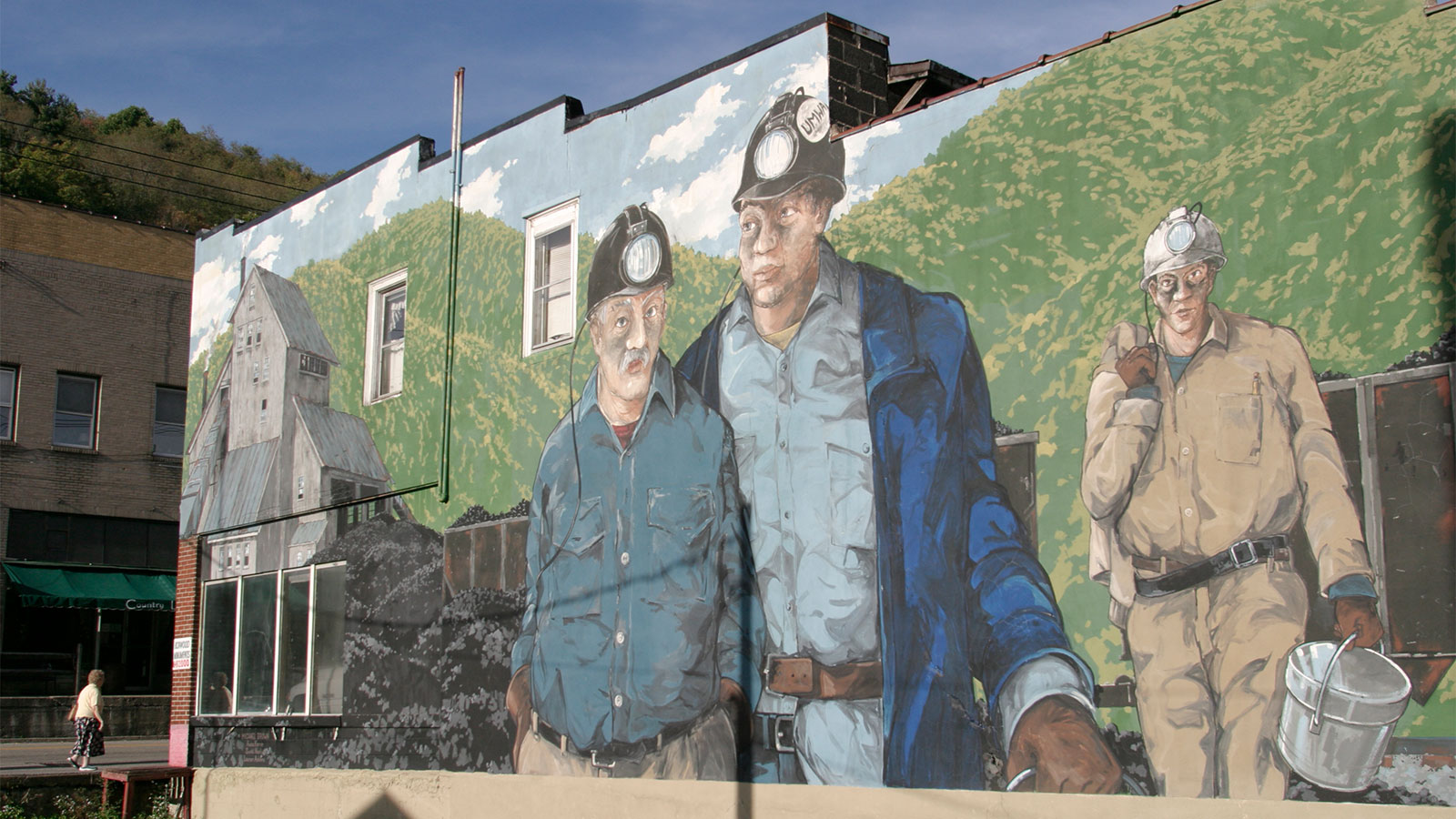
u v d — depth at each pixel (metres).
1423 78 7.71
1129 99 9.00
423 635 14.06
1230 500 8.14
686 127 12.12
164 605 32.47
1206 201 8.52
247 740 16.30
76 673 32.78
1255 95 8.41
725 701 10.82
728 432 11.20
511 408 13.55
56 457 31.81
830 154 10.81
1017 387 9.29
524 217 13.84
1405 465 7.48
